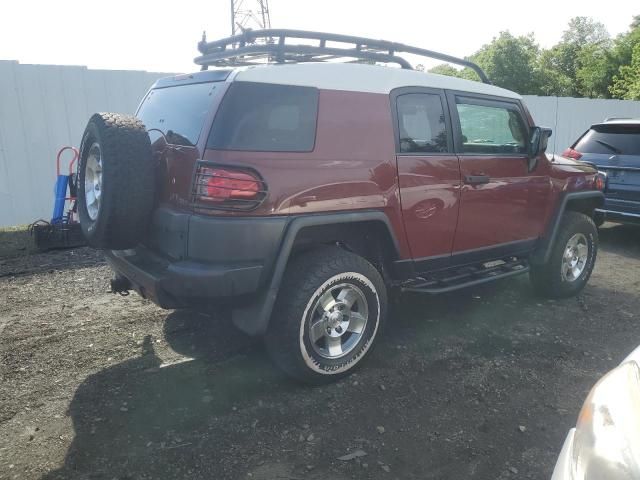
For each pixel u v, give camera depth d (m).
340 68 3.50
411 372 3.68
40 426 3.00
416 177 3.76
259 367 3.73
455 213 4.07
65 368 3.68
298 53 3.78
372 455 2.79
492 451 2.84
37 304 4.85
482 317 4.73
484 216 4.30
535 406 3.27
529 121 4.80
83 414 3.12
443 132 4.02
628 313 4.89
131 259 3.54
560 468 1.74
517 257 4.89
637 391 1.71
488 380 3.58
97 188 3.54
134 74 8.35
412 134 3.80
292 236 3.14
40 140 7.80
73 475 2.60
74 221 6.77
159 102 3.86
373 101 3.58
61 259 6.28
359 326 3.61
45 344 4.04
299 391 3.42
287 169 3.14
